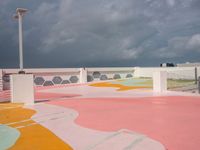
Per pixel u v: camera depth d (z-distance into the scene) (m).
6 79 28.78
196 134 8.50
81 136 8.39
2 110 14.12
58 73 33.78
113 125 9.97
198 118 11.24
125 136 8.31
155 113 12.59
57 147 7.21
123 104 16.00
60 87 30.06
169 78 40.03
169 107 14.53
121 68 40.69
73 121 10.86
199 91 27.39
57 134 8.68
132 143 7.51
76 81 35.69
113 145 7.35
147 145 7.30
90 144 7.47
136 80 36.84
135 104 15.95
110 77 39.59
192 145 7.26
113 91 25.16
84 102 17.23
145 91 24.48
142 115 12.07
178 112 12.81
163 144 7.38
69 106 15.40
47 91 26.05
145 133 8.68
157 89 24.11
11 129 9.52
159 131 8.95
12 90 16.58
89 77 36.94
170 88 27.52
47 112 13.30
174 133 8.66
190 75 37.94
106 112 13.03
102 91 25.39
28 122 10.79
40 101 18.12
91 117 11.70
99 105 15.66
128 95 21.44
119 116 11.88
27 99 16.64
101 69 38.06
